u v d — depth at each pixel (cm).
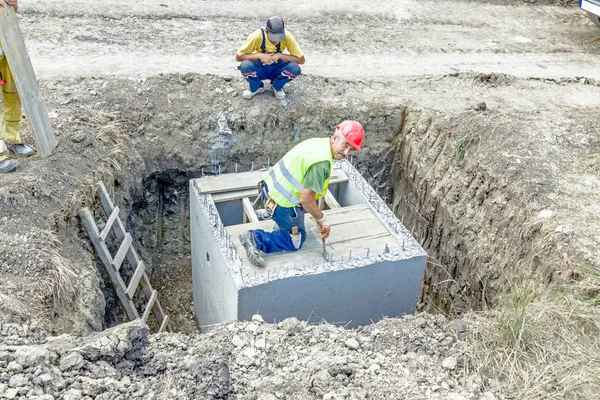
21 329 397
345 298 516
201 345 411
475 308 604
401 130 768
